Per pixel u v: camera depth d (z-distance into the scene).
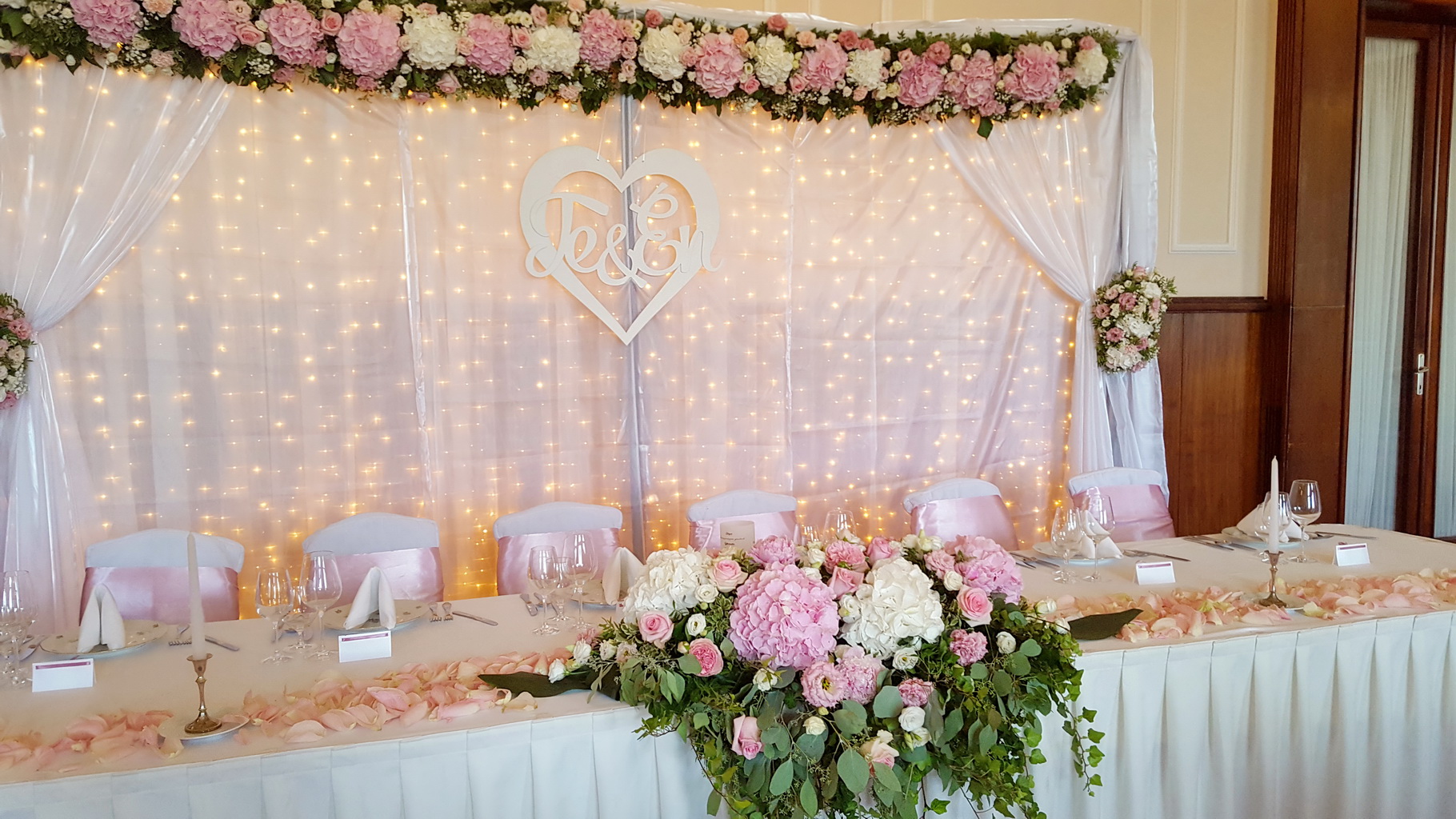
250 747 1.63
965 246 4.47
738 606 1.67
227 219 3.55
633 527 4.15
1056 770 1.97
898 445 4.49
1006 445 4.62
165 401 3.53
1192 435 4.95
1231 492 5.04
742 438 4.25
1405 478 5.35
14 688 1.98
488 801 1.70
